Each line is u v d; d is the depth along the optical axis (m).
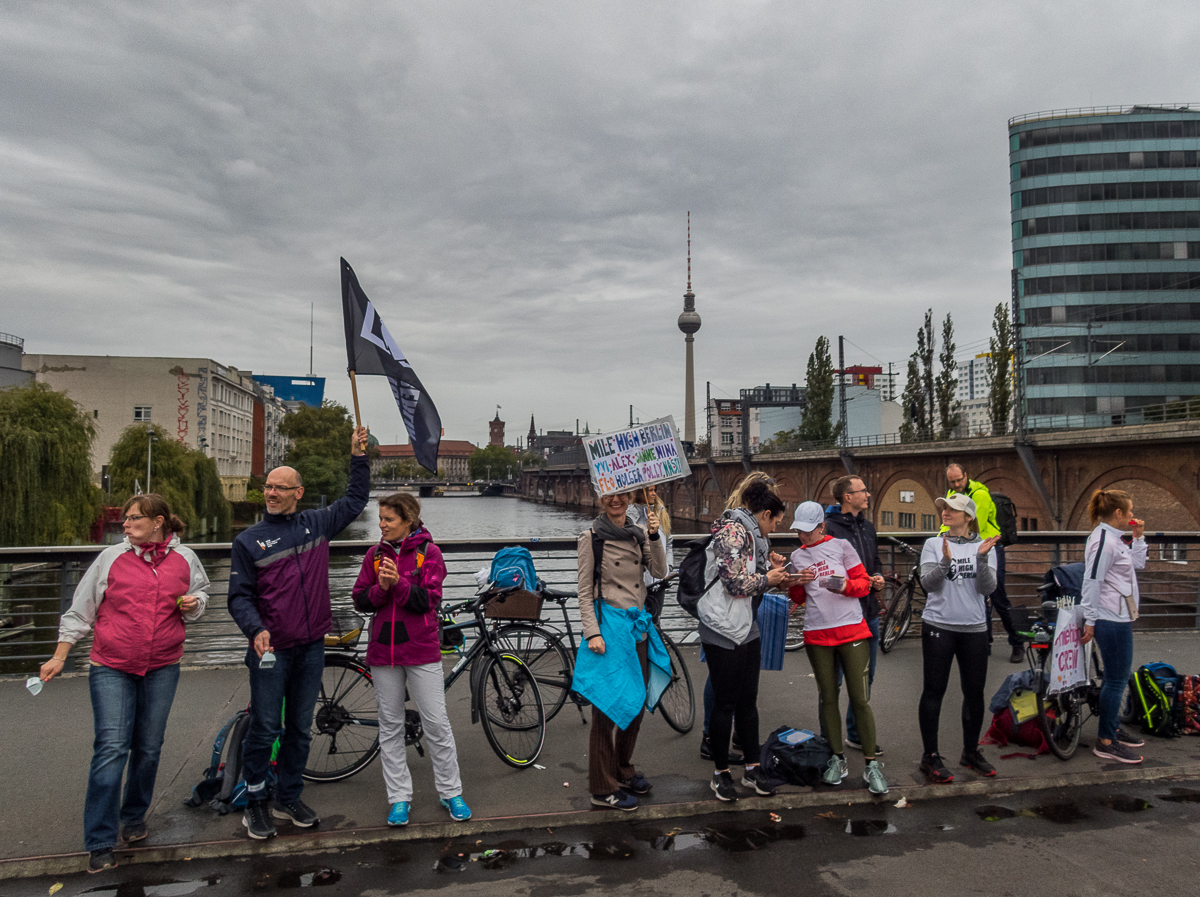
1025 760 5.22
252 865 3.85
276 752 4.32
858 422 92.69
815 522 4.87
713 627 4.48
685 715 5.86
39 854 3.82
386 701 4.27
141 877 3.72
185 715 5.92
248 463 95.69
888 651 8.34
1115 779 5.00
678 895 3.58
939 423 63.75
